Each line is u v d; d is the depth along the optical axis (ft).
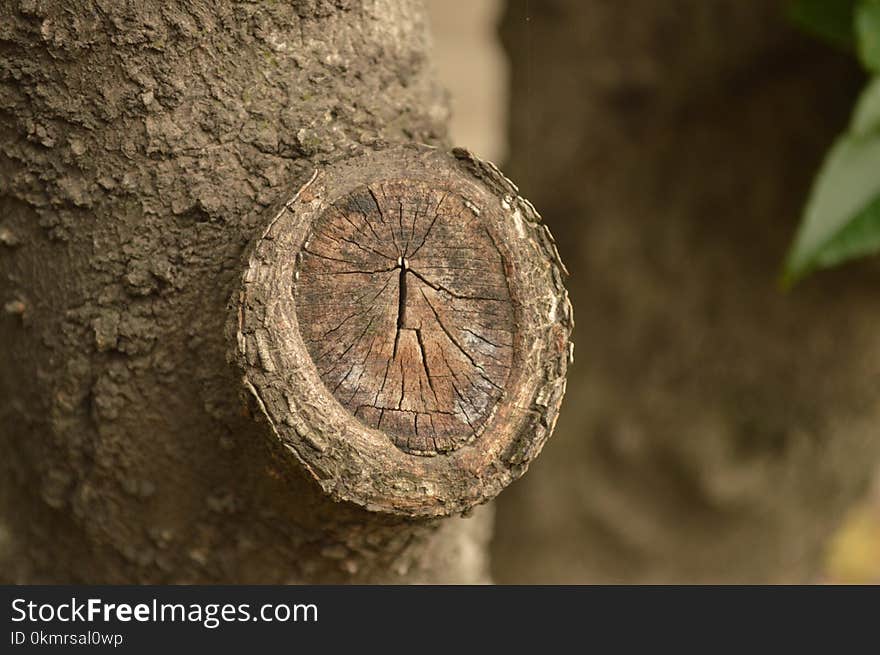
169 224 3.58
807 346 4.42
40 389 3.67
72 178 3.59
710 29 4.38
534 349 3.52
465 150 3.55
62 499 3.72
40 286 3.64
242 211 3.57
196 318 3.59
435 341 3.50
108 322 3.60
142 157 3.57
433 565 3.79
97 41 3.55
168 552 3.72
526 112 4.86
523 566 5.26
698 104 4.44
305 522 3.63
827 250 3.94
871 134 3.92
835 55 4.27
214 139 3.57
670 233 4.61
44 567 3.81
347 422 3.47
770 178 4.39
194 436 3.63
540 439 3.51
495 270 3.52
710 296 4.55
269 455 3.53
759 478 4.65
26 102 3.59
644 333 4.75
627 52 4.51
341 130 3.60
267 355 3.46
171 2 3.55
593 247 4.83
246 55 3.57
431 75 3.70
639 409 4.81
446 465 3.49
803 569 4.99
